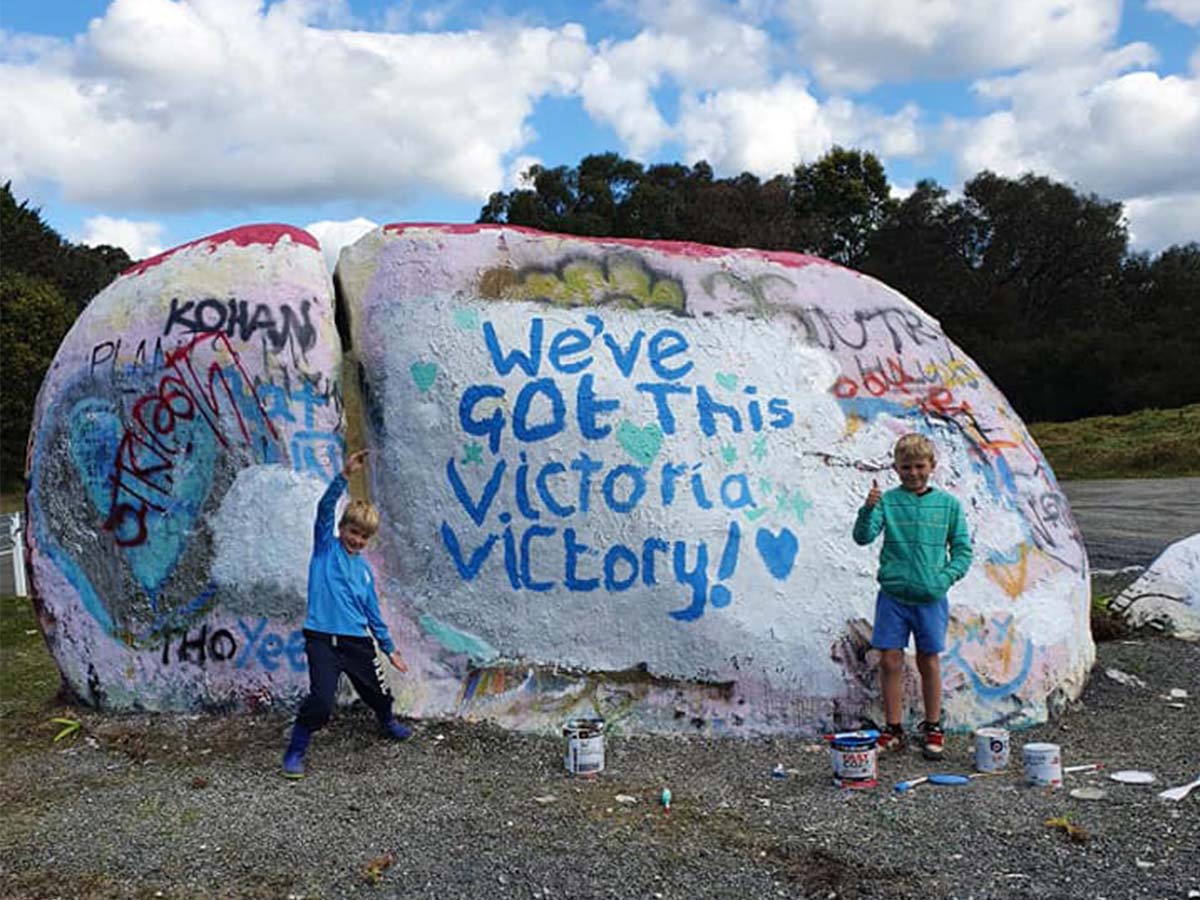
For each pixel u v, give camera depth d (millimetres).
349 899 3535
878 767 4832
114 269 49656
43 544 5812
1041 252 50719
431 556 5527
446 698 5379
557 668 5375
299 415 5625
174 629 5582
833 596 5406
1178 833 3910
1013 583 5633
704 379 5660
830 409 5742
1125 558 11633
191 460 5617
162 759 5000
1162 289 49594
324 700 4746
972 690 5367
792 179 52156
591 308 5777
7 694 6387
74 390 5809
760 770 4809
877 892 3527
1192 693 5969
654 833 4055
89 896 3586
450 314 5715
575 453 5473
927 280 50125
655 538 5395
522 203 43438
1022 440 6176
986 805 4273
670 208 43344
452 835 4043
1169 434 29250
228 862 3824
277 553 5508
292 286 5820
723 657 5320
